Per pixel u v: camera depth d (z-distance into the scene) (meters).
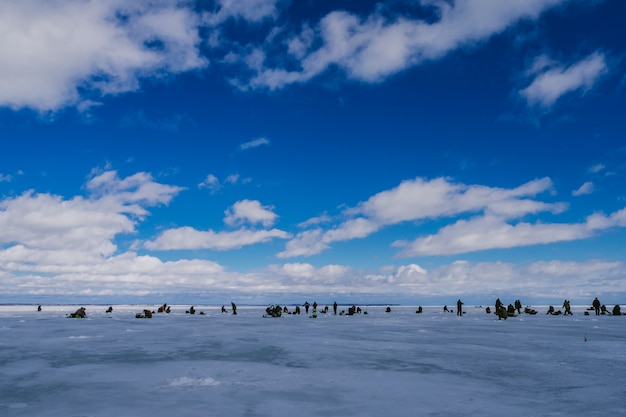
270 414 6.41
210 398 7.42
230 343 16.53
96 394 7.71
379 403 7.09
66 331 23.05
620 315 50.25
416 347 15.25
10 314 57.12
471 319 40.56
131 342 16.92
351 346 15.56
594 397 7.54
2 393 7.79
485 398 7.45
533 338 19.00
